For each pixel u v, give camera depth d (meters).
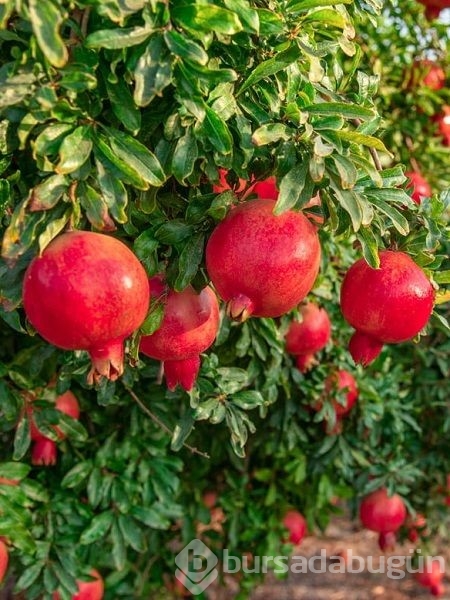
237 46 0.74
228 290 0.67
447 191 0.86
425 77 1.54
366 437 1.52
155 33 0.65
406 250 0.80
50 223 0.65
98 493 1.22
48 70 0.64
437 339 1.59
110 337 0.63
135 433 1.23
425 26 1.55
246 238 0.66
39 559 1.17
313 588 2.34
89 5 0.62
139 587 1.51
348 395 1.38
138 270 0.64
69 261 0.62
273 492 1.56
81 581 1.24
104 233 0.75
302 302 1.13
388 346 1.58
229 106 0.73
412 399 1.68
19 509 1.08
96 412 1.27
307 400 1.36
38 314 0.62
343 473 1.51
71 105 0.67
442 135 1.60
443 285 0.87
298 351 1.16
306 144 0.70
